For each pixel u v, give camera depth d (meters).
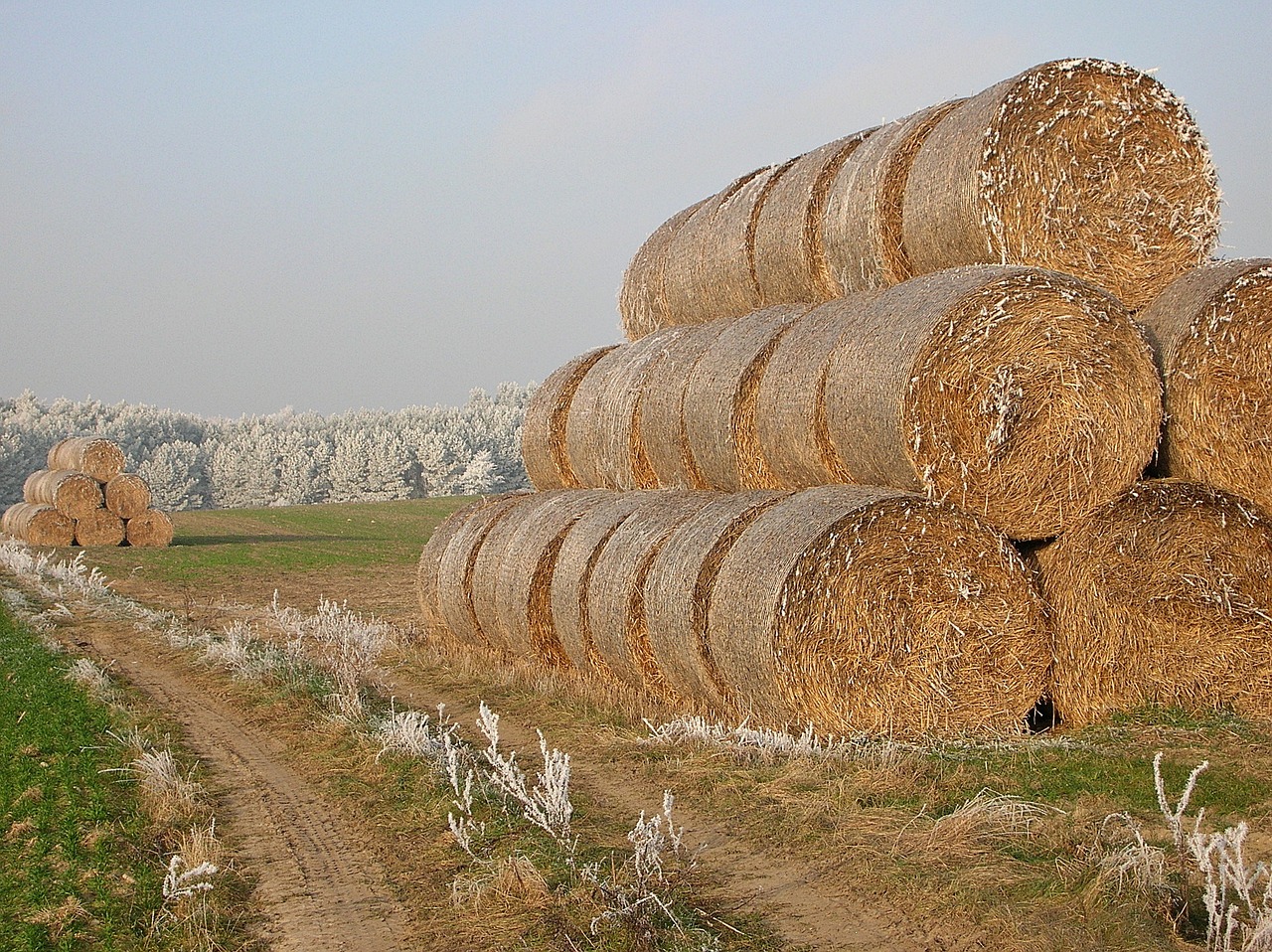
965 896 6.76
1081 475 11.04
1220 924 5.89
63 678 15.80
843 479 12.13
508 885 7.38
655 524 13.75
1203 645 11.32
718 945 6.48
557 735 12.09
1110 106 11.96
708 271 17.19
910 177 12.90
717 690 12.10
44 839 9.01
